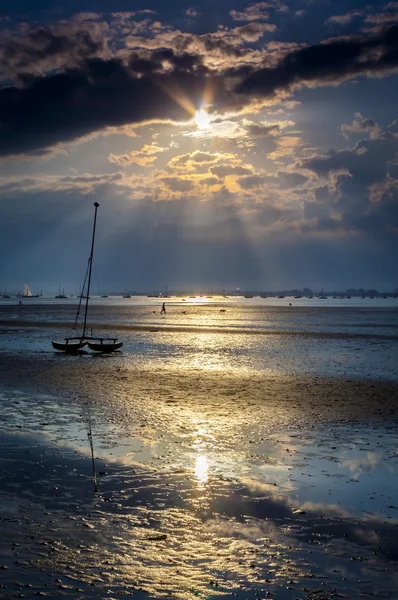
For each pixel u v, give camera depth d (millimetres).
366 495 12469
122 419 20156
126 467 14320
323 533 10438
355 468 14445
